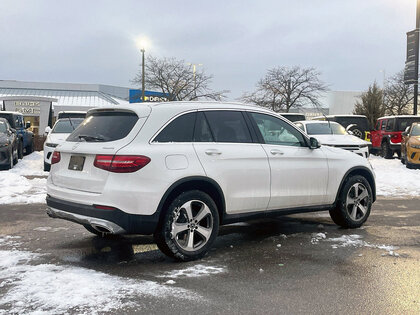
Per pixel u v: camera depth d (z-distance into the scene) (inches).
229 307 137.4
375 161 737.0
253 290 152.3
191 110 193.8
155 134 179.5
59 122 548.1
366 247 210.5
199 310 134.6
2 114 658.2
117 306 135.7
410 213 306.7
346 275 169.3
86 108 1711.4
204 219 190.1
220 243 218.1
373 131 869.2
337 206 247.3
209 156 189.3
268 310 135.7
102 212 167.8
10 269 169.5
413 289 154.9
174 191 180.5
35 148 899.4
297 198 223.1
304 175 225.1
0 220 263.9
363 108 1519.4
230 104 211.2
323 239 226.7
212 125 198.1
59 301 137.5
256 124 215.0
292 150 223.0
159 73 1354.6
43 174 510.3
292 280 163.2
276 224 266.5
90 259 187.0
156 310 133.9
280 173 214.1
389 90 1680.6
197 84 1384.1
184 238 184.5
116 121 186.7
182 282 158.7
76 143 188.5
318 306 139.3
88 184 175.0
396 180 490.6
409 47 957.8
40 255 191.8
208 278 163.8
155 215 172.1
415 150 573.0
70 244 212.1
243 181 199.8
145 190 169.8
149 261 185.0
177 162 178.7
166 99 1370.6
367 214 256.1
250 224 266.4
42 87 2223.2
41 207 307.7
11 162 536.7
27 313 128.5
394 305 140.7
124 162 168.6
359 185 251.9
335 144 472.1
